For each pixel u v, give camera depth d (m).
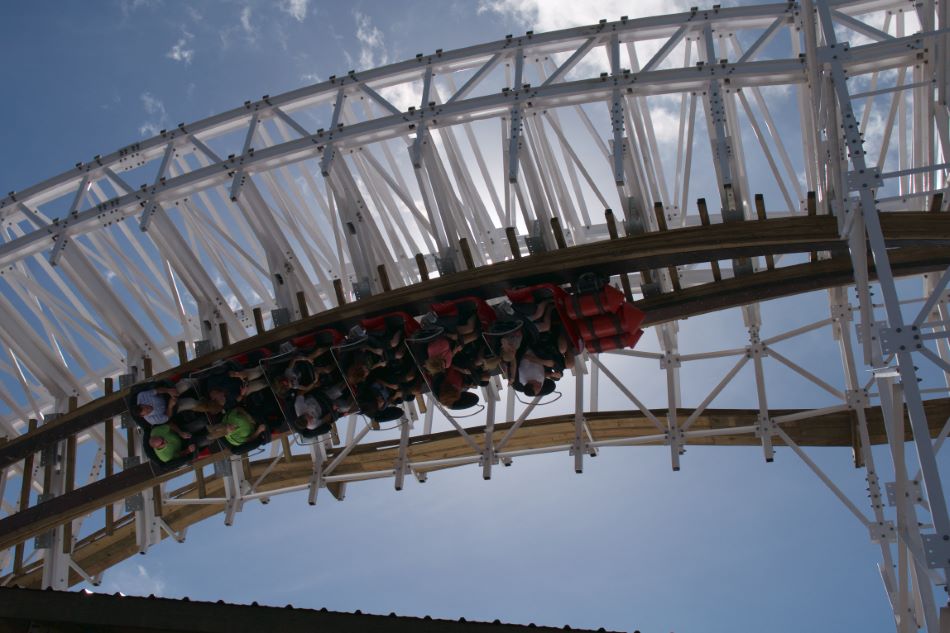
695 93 20.73
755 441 24.17
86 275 22.56
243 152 22.05
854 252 15.52
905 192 22.67
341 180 21.62
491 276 20.08
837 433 23.97
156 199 22.19
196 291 22.59
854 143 14.58
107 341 25.52
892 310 13.26
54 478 22.97
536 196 20.61
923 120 20.52
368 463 26.45
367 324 19.53
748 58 20.36
